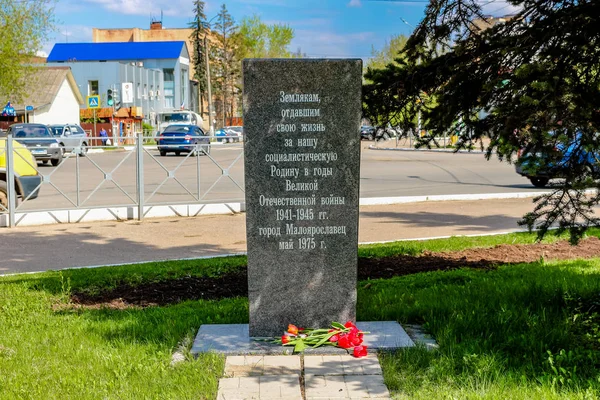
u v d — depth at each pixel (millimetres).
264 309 5742
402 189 20344
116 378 4871
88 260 10117
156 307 7141
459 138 6797
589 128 5074
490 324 5801
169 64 80125
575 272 8242
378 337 5652
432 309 6352
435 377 4754
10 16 38500
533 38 5969
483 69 6445
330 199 5680
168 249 10953
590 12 5660
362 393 4555
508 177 24469
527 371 4805
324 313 5762
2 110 42438
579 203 5738
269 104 5578
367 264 9242
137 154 14328
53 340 5828
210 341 5633
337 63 5566
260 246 5703
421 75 6855
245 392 4570
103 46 81500
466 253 9922
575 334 5598
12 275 8812
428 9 6867
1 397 4492
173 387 4668
